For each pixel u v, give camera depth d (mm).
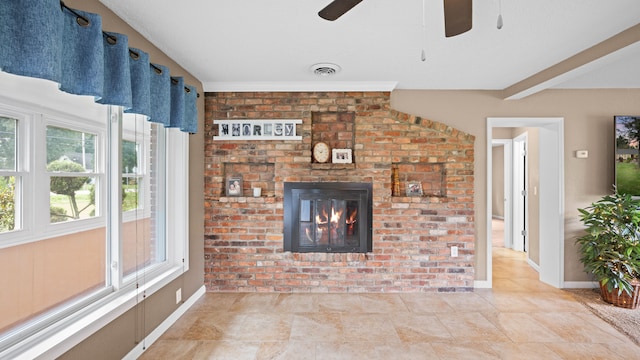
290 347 2287
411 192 3506
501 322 2686
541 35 2219
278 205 3357
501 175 8992
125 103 1739
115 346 1938
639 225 3002
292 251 3355
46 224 1619
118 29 1964
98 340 1789
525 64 2779
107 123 2039
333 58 2648
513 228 5523
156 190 2674
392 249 3363
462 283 3381
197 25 2084
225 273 3363
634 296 2936
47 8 1247
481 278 3518
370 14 1936
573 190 3525
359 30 2150
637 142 3426
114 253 2062
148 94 2002
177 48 2443
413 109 3521
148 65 2018
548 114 3520
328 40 2311
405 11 1902
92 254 1920
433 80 3229
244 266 3363
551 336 2449
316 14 1943
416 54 2562
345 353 2211
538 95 3520
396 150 3373
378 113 3367
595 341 2373
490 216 3500
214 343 2342
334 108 3361
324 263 3359
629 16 1963
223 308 2953
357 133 3369
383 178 3359
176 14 1944
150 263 2568
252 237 3361
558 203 3535
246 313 2846
